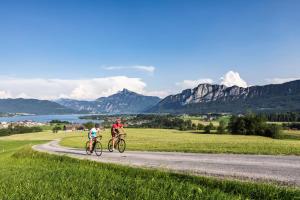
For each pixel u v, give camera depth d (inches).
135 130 7111.2
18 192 546.0
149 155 1043.3
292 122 7785.4
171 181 563.2
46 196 509.4
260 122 5290.4
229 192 482.9
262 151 979.3
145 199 465.7
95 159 1000.2
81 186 566.6
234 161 796.0
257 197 454.0
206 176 597.3
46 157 1125.7
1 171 825.5
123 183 585.6
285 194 438.9
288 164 714.2
